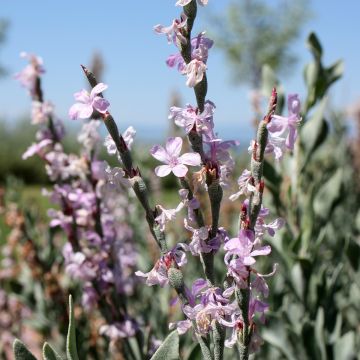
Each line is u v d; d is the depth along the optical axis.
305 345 0.44
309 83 0.48
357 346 0.52
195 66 0.24
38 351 0.70
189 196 0.25
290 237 0.47
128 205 0.67
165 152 0.25
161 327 0.54
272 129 0.24
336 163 0.84
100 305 0.41
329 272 0.62
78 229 0.42
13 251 0.72
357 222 0.58
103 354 0.53
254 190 0.24
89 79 0.25
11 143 4.13
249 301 0.24
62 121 0.44
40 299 0.63
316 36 0.48
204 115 0.24
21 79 0.44
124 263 0.46
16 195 0.72
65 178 0.43
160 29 0.25
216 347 0.25
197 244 0.25
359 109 0.98
